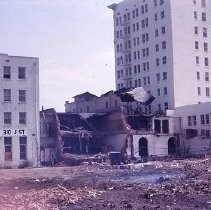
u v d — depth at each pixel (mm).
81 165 57094
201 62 86500
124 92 78750
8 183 33562
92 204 20625
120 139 69188
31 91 58969
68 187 28734
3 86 56969
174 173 39062
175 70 82500
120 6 100250
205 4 88750
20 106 57750
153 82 87375
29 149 57438
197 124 70562
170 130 73125
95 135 68875
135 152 67438
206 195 22828
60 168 52031
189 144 70688
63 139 69250
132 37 95188
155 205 19891
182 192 24156
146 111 86750
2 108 56438
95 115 73500
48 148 65812
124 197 23141
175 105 81500
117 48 101062
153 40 87875
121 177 37125
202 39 87312
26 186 30844
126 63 96375
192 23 85938
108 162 58812
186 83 83562
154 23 87750
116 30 101750
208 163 49031
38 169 50938
